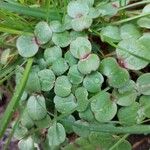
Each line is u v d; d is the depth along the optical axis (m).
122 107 0.10
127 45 0.10
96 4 0.12
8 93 0.14
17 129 0.12
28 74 0.11
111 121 0.10
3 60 0.12
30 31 0.12
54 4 0.12
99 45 0.12
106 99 0.10
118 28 0.11
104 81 0.11
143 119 0.10
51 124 0.11
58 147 0.11
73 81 0.11
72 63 0.11
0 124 0.10
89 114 0.11
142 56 0.10
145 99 0.10
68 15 0.11
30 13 0.11
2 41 0.12
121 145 0.10
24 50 0.11
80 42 0.11
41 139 0.12
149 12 0.11
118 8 0.11
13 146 0.13
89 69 0.10
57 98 0.11
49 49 0.11
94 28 0.11
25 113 0.11
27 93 0.12
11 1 0.12
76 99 0.11
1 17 0.12
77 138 0.11
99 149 0.11
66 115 0.11
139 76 0.11
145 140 0.12
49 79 0.11
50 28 0.11
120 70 0.10
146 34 0.10
